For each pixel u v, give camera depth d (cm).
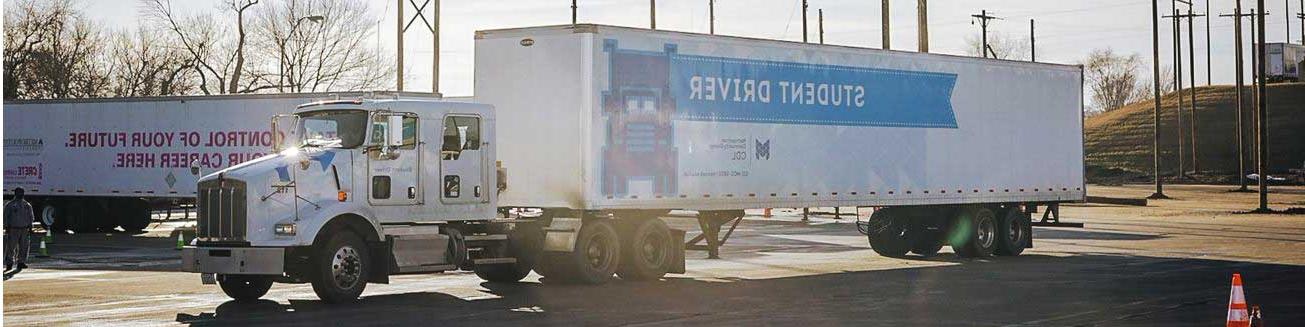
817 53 2547
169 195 3994
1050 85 3078
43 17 6825
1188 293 2028
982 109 2906
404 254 1973
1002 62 2953
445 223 2070
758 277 2366
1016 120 2988
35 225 4762
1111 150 12625
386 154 1970
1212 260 2786
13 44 6712
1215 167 11600
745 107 2406
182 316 1756
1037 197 3038
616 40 2195
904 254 2962
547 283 2238
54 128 4184
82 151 4141
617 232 2261
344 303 1902
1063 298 1955
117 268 2672
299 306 1875
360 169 1945
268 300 1967
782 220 4909
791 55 2497
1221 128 12512
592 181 2156
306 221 1855
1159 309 1800
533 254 2198
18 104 4241
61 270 2616
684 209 2309
